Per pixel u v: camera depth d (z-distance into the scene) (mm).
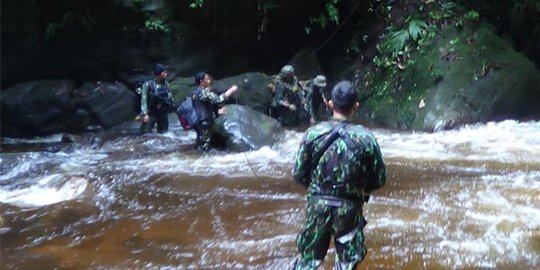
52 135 12406
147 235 6188
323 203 4109
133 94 13047
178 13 13523
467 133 11469
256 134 10359
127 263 5453
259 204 7129
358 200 4156
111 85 13008
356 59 14648
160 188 7871
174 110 11531
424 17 13977
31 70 12875
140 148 10375
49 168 9016
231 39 14172
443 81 12711
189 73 13781
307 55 14562
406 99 12922
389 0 14656
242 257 5543
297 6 14430
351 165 4074
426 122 12258
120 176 8445
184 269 5301
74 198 7523
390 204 6965
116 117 12695
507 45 13672
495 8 14984
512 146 10219
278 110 12414
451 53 13086
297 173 4215
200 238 6070
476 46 13305
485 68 12883
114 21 13031
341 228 4109
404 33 13648
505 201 7023
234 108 10641
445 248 5633
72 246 5918
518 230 6070
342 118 4203
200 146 10180
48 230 6375
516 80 12859
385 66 13703
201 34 13820
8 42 12422
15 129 12258
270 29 14516
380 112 13219
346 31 15141
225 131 10227
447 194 7336
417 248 5637
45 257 5625
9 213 6945
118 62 13289
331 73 14945
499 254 5492
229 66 14328
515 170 8516
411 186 7723
